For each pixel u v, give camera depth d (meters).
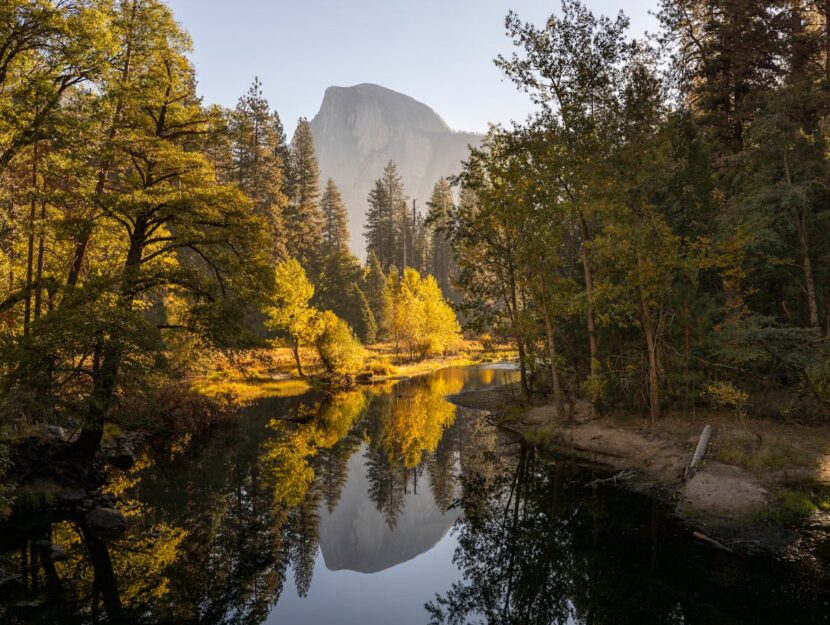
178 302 19.55
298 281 46.41
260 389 42.66
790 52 23.36
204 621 9.39
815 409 18.14
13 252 17.98
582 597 10.10
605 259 20.69
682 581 10.39
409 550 13.70
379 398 40.06
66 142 14.30
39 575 10.77
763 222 18.62
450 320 68.00
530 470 19.75
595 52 20.27
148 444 23.27
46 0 13.80
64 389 14.56
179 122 18.27
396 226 100.25
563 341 26.70
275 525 14.69
